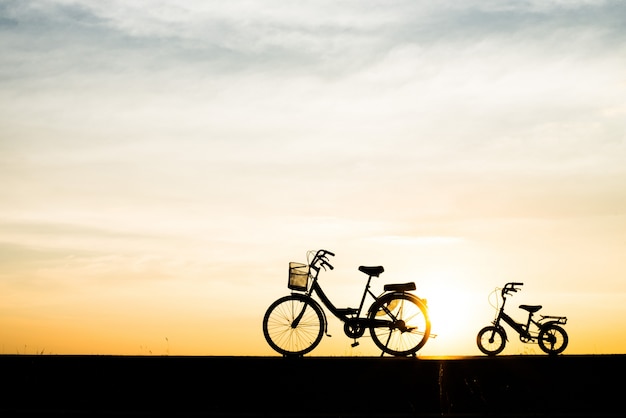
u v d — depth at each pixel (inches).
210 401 303.9
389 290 383.2
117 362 311.6
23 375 311.1
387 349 378.0
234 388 305.7
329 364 307.0
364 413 298.8
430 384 304.7
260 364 307.9
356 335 379.6
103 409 305.0
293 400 302.4
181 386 307.3
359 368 306.7
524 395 301.7
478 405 300.4
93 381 309.9
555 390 302.4
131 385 308.5
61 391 309.1
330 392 303.9
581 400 299.6
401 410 299.4
